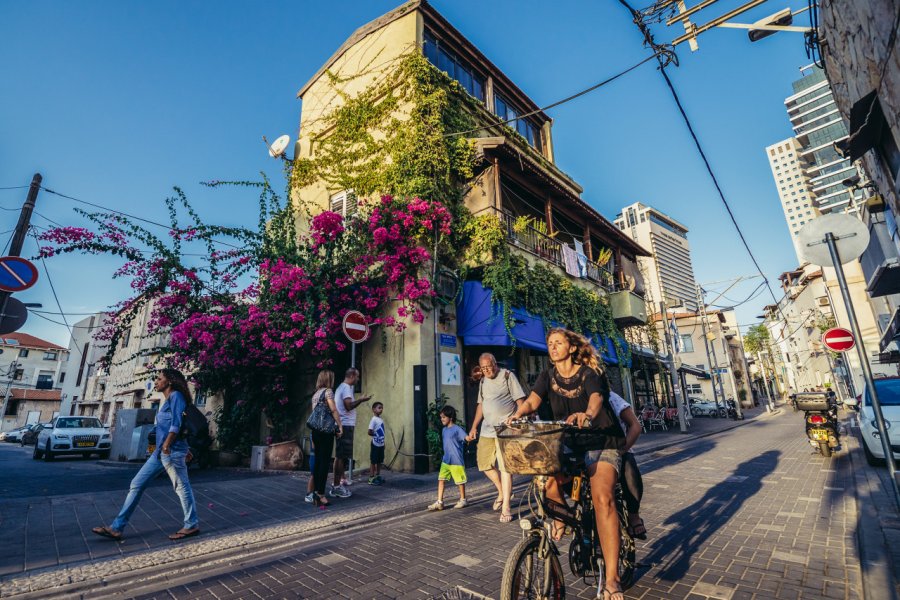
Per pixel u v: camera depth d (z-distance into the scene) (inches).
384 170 469.7
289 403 466.6
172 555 157.9
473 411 424.2
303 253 459.8
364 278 404.5
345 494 261.3
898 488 177.5
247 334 408.5
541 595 98.1
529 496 107.2
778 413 1353.3
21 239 344.2
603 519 97.8
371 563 155.1
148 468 184.2
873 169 328.5
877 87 232.8
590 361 112.2
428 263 412.2
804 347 1886.1
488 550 165.0
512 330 411.5
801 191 5625.0
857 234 191.0
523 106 679.1
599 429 104.3
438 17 518.6
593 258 716.7
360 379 420.8
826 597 117.1
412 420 369.4
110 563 148.9
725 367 1449.3
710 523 189.5
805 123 5689.0
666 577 133.4
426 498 256.2
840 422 720.3
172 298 441.4
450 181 467.5
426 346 385.4
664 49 279.7
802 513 198.8
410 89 470.6
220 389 478.9
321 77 591.2
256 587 136.3
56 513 214.2
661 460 405.1
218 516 216.4
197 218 442.0
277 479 323.9
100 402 1093.8
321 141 556.4
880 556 136.1
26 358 2004.2
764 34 283.7
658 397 998.4
